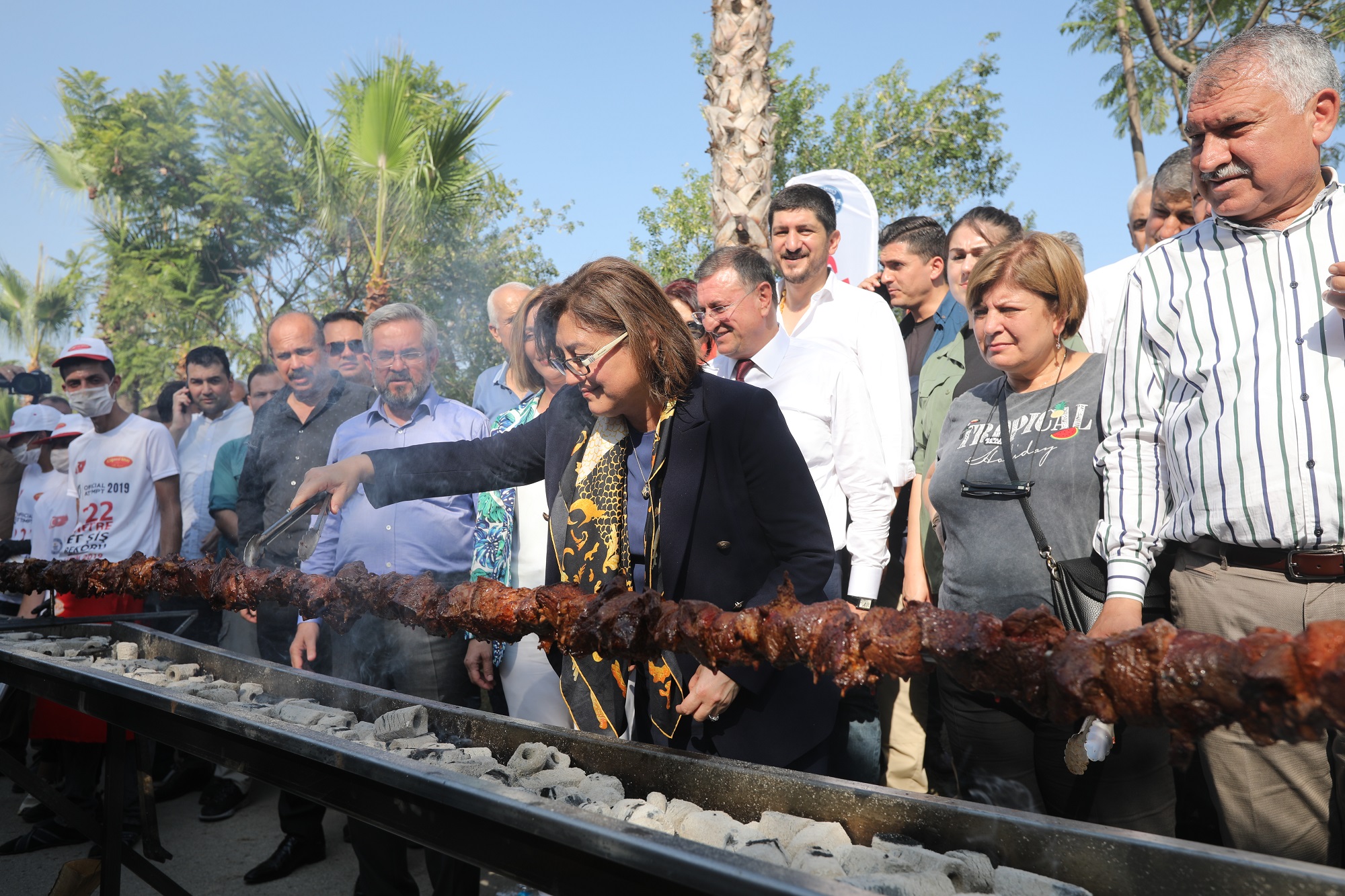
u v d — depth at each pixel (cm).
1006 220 354
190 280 1594
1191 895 125
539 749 195
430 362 353
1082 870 136
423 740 213
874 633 151
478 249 1490
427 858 271
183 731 224
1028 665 136
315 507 263
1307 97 188
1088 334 334
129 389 1599
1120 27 1305
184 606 452
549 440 242
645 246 1984
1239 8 1039
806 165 2025
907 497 363
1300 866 118
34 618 335
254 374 520
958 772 243
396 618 231
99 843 278
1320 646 109
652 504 215
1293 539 185
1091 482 223
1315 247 191
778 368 330
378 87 1122
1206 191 202
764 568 217
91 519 453
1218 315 200
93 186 1611
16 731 455
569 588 197
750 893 109
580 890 135
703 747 215
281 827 361
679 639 173
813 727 216
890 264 420
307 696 256
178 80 1562
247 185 1435
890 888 129
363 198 1205
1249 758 196
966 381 337
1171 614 218
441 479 259
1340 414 183
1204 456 196
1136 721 127
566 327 210
